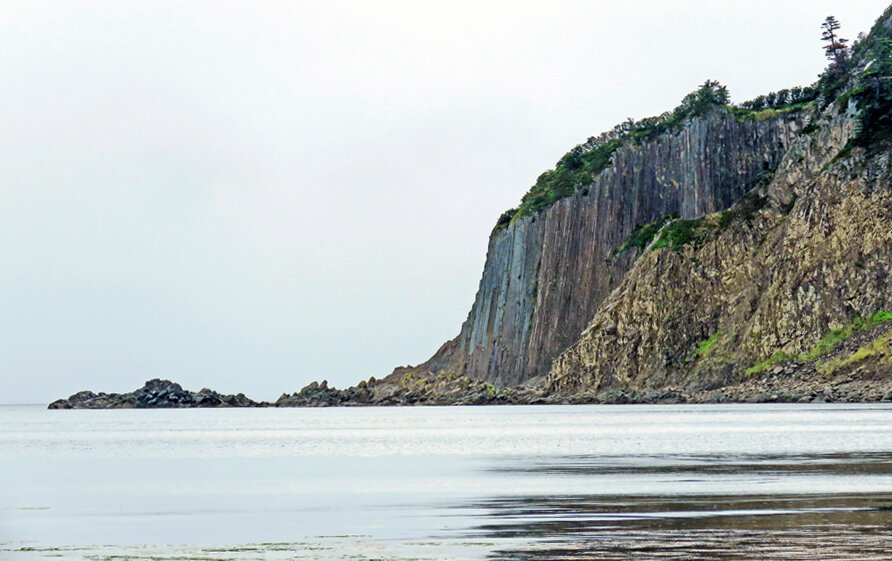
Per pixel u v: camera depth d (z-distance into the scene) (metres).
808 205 154.88
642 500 31.75
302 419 147.00
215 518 30.09
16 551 24.06
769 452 52.66
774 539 23.05
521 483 38.97
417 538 24.86
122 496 37.25
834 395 131.38
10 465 55.00
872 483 35.09
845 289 145.50
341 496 35.66
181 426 125.69
